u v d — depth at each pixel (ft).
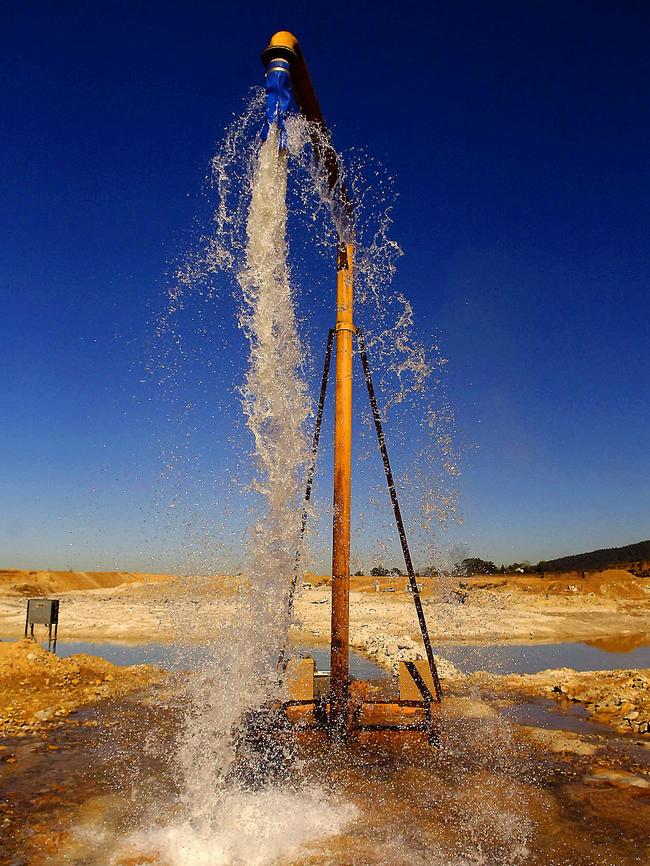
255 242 19.67
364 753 19.08
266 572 20.58
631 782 17.49
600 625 64.64
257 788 16.69
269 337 19.80
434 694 21.25
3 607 75.66
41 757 19.62
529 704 27.12
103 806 15.75
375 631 52.39
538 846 13.73
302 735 19.40
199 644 38.34
